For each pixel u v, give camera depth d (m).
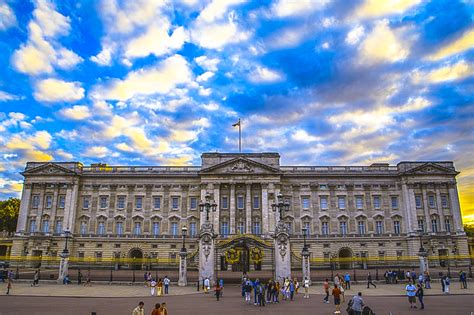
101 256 94.12
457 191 97.00
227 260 56.78
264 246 57.94
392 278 58.91
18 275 65.62
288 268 53.56
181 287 53.53
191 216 96.12
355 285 56.94
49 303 39.19
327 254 93.19
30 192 97.31
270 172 96.44
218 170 96.81
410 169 96.69
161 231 96.06
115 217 96.94
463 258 92.06
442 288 49.66
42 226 95.38
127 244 94.81
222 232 94.19
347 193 98.19
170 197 98.12
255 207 96.19
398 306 37.25
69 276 66.25
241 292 47.12
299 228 95.62
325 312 33.84
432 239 92.69
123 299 42.44
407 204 95.88
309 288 52.97
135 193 98.56
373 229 96.00
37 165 99.62
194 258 85.38
